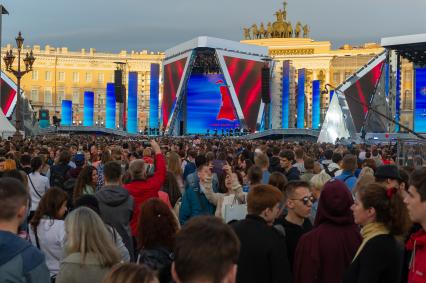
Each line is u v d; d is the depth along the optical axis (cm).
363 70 4703
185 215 794
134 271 306
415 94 4591
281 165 1102
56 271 594
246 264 491
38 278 395
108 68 10831
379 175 657
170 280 463
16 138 2570
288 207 577
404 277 481
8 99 5247
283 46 10294
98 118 10756
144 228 516
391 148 2420
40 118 5778
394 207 446
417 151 1489
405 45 4366
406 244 460
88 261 462
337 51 10088
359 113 4656
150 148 1472
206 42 6022
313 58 10125
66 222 482
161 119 7381
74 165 1361
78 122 10600
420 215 407
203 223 274
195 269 260
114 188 686
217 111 6462
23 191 414
